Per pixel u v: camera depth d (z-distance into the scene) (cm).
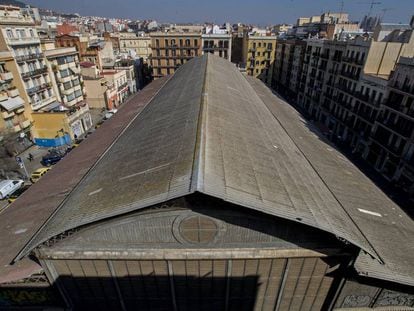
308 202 1599
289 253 1510
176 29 10312
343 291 1628
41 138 5084
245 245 1512
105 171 2036
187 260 1539
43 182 2544
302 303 1811
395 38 4956
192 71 4734
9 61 4562
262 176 1658
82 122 5831
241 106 3134
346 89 5466
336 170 2805
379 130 4450
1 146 4056
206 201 1348
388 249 1708
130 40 11912
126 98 8425
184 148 1738
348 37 6022
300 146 3034
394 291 1594
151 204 1300
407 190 3825
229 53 9119
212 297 1766
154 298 1769
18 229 1814
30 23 5009
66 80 6053
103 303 1783
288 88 8750
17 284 1591
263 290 1725
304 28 9575
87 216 1415
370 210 2194
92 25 18200
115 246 1498
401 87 3956
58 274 1584
